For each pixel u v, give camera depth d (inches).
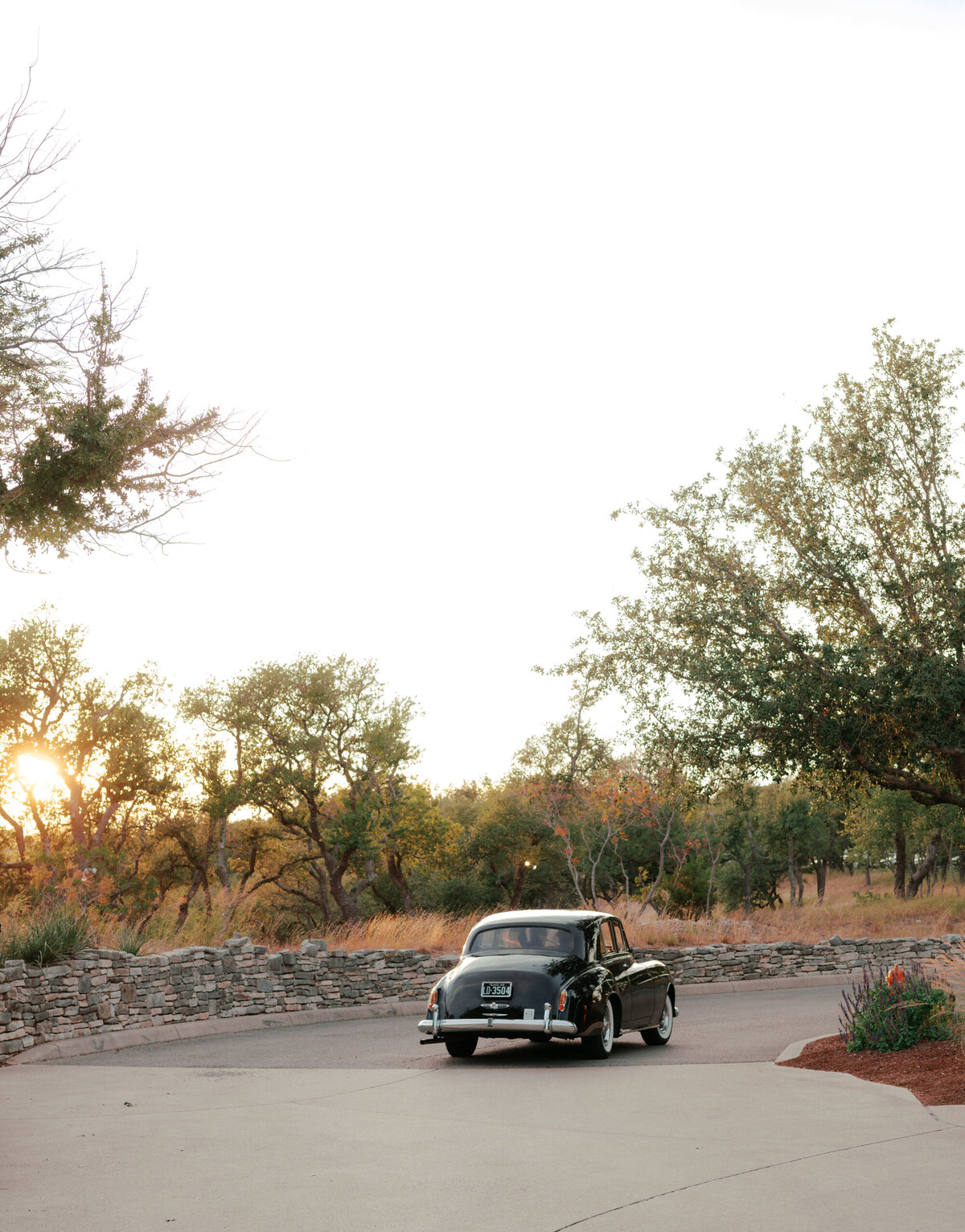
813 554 968.3
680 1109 324.2
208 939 820.6
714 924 1216.8
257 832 1887.3
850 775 942.4
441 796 2674.7
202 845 1818.4
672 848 1583.4
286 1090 395.5
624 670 969.5
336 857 1886.1
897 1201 207.6
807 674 893.2
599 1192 225.5
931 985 433.7
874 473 965.2
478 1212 212.4
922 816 2087.8
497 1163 256.5
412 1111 338.0
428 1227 202.5
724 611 946.1
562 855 1939.0
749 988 1002.1
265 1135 299.1
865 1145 259.8
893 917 1437.0
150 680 1690.5
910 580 924.6
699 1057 481.4
